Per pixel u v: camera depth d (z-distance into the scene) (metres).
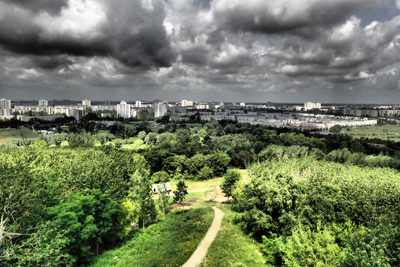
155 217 63.12
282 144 153.38
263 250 43.09
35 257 29.81
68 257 35.47
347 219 40.94
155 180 99.50
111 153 105.12
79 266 40.88
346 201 44.22
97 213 45.44
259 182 51.12
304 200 45.12
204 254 43.94
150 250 46.31
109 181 60.19
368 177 64.88
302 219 41.88
